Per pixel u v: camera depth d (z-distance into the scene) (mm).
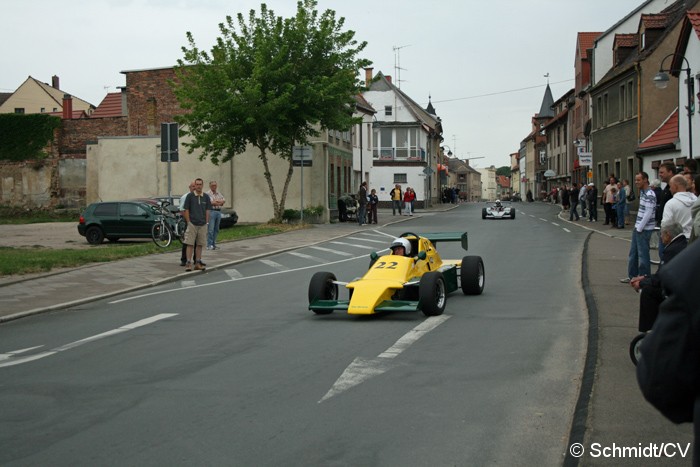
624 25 45812
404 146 72250
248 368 7855
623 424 5473
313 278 11273
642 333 7184
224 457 5160
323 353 8531
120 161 41656
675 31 35500
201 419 6055
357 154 54812
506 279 15281
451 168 180625
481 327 10016
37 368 8125
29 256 20125
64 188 52781
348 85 33438
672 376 2373
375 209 39156
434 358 8172
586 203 39469
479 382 7105
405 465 4953
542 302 12164
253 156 40219
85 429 5855
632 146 38219
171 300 13531
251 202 40344
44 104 88062
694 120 27609
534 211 53750
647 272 13070
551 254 20438
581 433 5289
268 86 32906
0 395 6969
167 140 21266
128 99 51156
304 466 4961
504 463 4957
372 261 12125
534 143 108500
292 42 33469
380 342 9102
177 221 25672
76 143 53562
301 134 34844
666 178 11336
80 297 13852
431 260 12305
